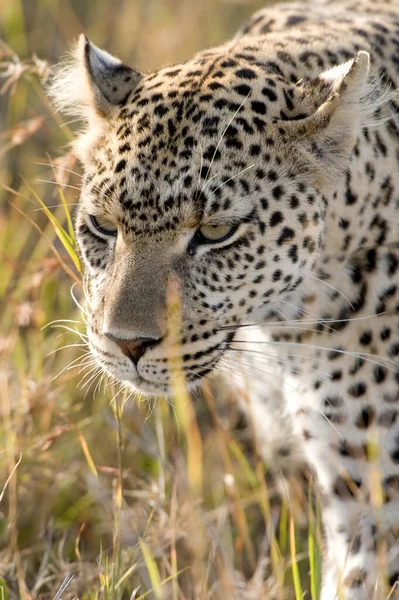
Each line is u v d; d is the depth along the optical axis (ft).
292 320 26.22
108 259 24.52
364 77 23.20
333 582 27.14
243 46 26.35
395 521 26.63
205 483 33.45
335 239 25.13
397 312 25.93
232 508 30.83
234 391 32.07
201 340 23.98
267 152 23.45
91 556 30.45
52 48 44.70
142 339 23.26
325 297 25.96
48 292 35.29
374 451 24.70
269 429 30.66
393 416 26.27
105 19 47.39
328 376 26.48
